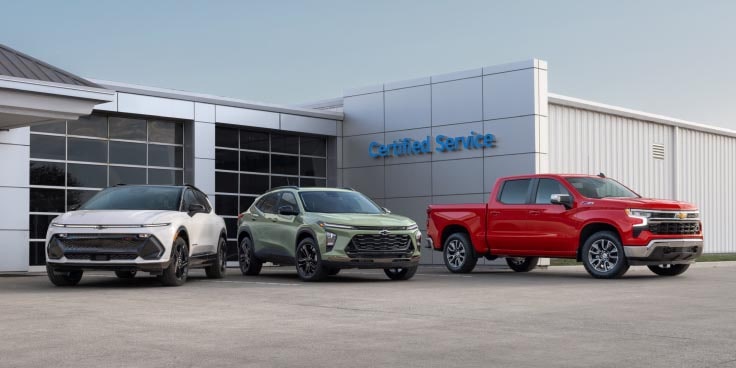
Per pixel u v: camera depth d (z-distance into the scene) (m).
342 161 29.55
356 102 29.28
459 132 26.17
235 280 16.11
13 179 20.95
